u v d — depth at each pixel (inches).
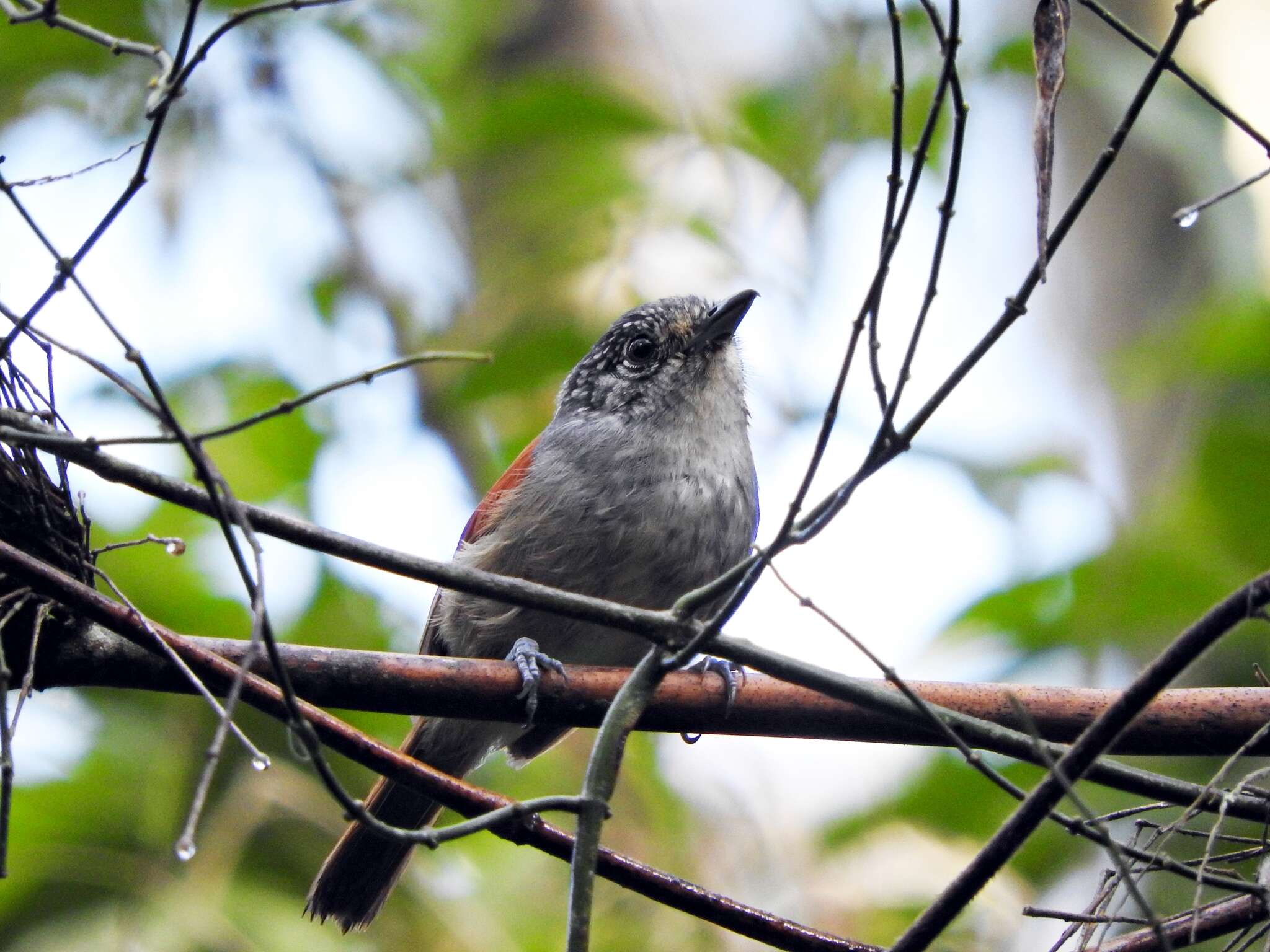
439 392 478.0
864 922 413.4
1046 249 203.3
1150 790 233.5
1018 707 200.1
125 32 442.3
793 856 435.2
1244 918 227.1
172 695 413.1
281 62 477.1
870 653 211.2
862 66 454.9
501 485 378.6
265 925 383.6
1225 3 548.7
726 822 448.1
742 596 218.4
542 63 549.6
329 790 189.0
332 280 493.7
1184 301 528.1
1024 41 438.3
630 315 378.0
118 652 249.9
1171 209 543.2
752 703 275.1
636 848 431.5
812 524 213.8
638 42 551.2
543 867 450.0
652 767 438.9
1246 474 410.6
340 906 358.6
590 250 454.6
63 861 381.4
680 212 455.2
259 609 191.5
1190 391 476.4
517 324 448.1
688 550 350.0
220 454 454.6
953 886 198.7
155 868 383.2
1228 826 362.9
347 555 217.9
